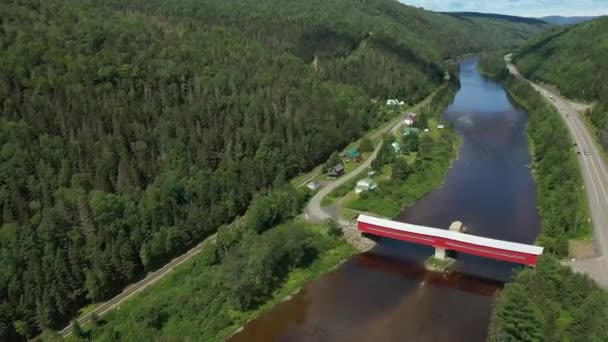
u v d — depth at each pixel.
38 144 153.12
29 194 137.25
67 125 166.38
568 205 147.38
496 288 125.12
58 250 117.56
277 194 160.88
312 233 145.75
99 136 166.50
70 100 178.00
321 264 137.50
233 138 188.88
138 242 130.88
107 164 154.38
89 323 111.94
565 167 172.38
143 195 145.75
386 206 166.12
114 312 115.12
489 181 191.00
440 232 135.25
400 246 147.00
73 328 106.19
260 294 123.88
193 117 193.88
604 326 91.31
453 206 169.38
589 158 191.25
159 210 140.00
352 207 165.62
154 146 172.62
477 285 126.81
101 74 199.25
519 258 124.31
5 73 174.75
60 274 114.94
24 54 188.38
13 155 143.12
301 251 135.25
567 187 158.00
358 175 193.00
